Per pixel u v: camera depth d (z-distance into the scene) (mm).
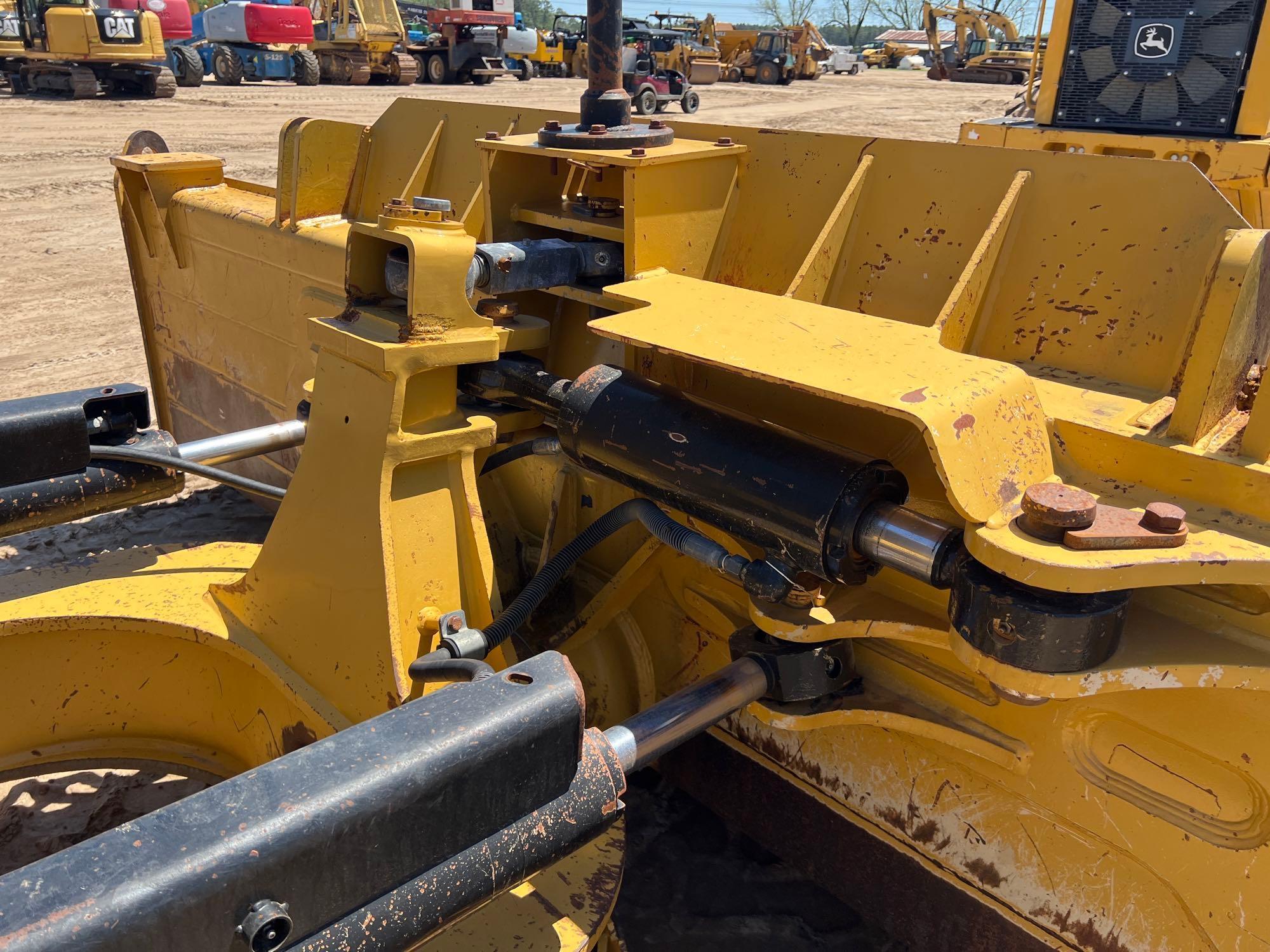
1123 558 1344
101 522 4332
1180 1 3391
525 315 2639
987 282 2062
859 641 2090
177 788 2852
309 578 2145
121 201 4152
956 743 1908
